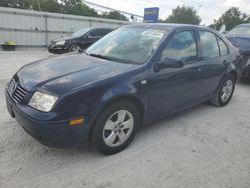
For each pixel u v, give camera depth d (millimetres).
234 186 2662
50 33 18766
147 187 2562
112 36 4176
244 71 6695
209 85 4484
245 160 3166
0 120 3811
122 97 2939
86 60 3467
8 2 42281
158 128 3920
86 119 2676
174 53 3611
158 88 3377
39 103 2615
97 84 2734
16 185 2465
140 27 4051
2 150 3021
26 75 3072
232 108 5094
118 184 2578
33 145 3174
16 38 17266
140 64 3236
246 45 6762
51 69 3141
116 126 3025
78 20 20047
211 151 3330
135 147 3307
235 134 3891
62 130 2576
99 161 2947
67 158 2963
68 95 2568
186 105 4086
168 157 3117
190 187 2602
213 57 4438
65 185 2512
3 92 5238
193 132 3855
